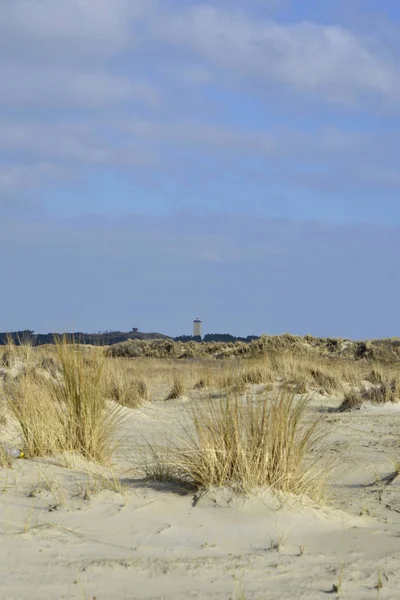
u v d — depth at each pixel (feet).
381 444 41.14
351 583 17.04
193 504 22.81
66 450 30.07
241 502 22.61
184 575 17.01
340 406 63.21
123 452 34.53
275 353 109.09
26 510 21.48
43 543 18.67
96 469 28.55
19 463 28.14
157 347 196.95
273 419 25.09
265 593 16.15
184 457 25.99
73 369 31.73
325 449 38.27
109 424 32.76
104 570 16.98
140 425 47.93
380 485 29.68
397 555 19.52
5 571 16.61
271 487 23.80
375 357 179.52
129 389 60.29
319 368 86.84
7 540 18.71
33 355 53.52
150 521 21.04
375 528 22.43
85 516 21.11
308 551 19.51
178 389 71.77
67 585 15.94
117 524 20.59
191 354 192.44
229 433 25.02
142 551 18.60
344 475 31.76
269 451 24.54
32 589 15.60
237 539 20.20
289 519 21.99
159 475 26.25
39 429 30.07
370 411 60.75
